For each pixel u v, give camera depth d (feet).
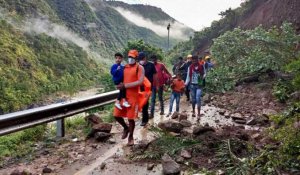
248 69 48.32
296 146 17.01
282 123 24.14
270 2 91.30
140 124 29.30
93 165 19.08
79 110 26.43
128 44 157.17
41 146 22.99
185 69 44.04
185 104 42.63
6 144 23.52
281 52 46.03
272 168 16.28
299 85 32.45
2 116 18.61
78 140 24.06
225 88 48.65
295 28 63.26
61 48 535.19
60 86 318.65
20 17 582.35
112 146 22.62
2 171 18.37
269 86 43.04
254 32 48.60
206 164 18.31
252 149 19.24
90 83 387.14
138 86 22.04
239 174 16.43
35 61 423.64
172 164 17.53
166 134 22.72
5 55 377.30
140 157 19.60
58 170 18.40
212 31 153.89
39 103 265.75
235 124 28.78
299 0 68.44
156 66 33.91
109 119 31.24
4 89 246.88
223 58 55.31
